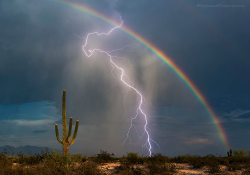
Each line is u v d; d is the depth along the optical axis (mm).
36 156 11938
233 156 15047
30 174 8812
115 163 12656
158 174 10664
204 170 11750
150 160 13266
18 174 8945
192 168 12188
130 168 11156
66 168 9195
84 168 9312
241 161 13836
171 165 11922
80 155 11820
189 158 14156
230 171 11547
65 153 10477
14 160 12078
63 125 10938
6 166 9664
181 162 13938
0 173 8969
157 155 13859
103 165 11977
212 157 14141
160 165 11750
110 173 10305
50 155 11633
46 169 8969
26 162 11578
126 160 12461
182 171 11328
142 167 11977
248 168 11961
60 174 8727
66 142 10719
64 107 11102
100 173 9492
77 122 11000
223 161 13500
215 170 11219
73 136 10859
